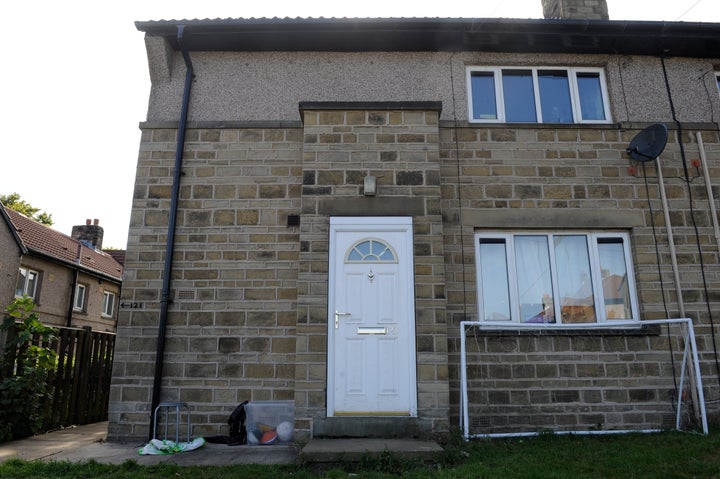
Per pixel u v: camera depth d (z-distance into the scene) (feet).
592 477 15.48
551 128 25.82
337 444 18.48
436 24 25.21
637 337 23.72
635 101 26.71
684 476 15.44
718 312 24.23
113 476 16.22
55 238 67.67
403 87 26.37
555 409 22.93
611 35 26.07
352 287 21.77
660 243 24.84
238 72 26.45
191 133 25.43
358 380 20.85
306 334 21.16
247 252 24.17
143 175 24.90
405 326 21.35
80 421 28.96
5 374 24.81
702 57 27.55
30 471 16.71
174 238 24.29
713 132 26.37
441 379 20.75
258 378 22.98
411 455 17.19
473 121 26.43
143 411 22.61
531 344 23.47
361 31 25.59
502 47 26.78
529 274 24.89
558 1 29.60
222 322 23.48
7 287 51.08
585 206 25.05
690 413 23.09
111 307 73.72
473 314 23.73
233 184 24.86
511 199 25.02
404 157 23.20
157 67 26.17
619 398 23.11
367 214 22.56
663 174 25.67
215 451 20.25
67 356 28.17
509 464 16.99
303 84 26.35
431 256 22.08
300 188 24.84
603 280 24.97
